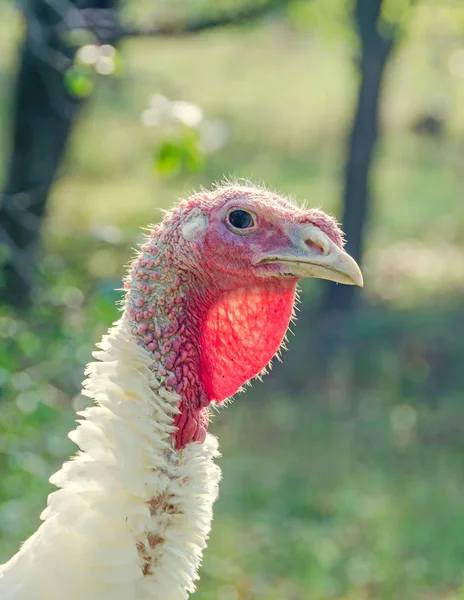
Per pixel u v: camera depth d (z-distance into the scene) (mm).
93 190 27359
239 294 4910
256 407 17531
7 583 4625
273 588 11586
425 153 31172
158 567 4645
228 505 13758
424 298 22000
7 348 9820
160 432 4645
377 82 19125
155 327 4785
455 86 31438
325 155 30391
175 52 35281
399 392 18094
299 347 19047
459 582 11938
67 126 15281
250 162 29312
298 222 4848
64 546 4535
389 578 11938
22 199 14062
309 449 15922
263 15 15922
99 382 4641
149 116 9648
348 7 18797
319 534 12945
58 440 9734
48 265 11727
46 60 11859
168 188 27078
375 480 14797
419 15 19578
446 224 26672
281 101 34375
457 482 14812
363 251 19828
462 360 18797
